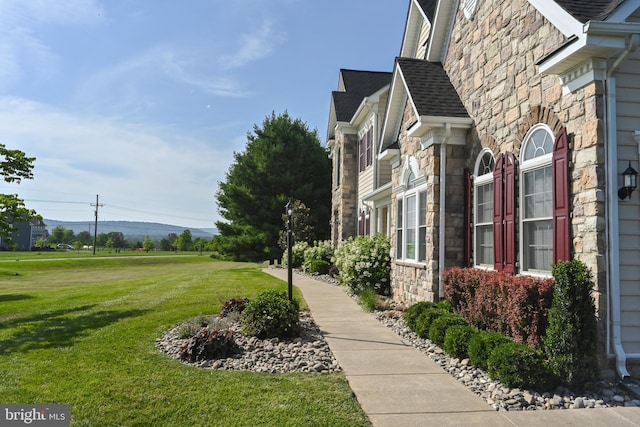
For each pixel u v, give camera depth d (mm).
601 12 5133
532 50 6480
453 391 4836
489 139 7699
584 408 4359
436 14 9805
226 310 8680
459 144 8688
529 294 5336
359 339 7184
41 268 35281
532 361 4758
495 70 7562
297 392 4656
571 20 5098
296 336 7266
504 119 7219
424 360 6020
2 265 34031
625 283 5043
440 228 8555
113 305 10117
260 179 33562
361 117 18688
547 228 6098
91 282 22281
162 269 36031
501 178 7145
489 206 7828
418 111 8508
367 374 5414
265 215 33125
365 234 18078
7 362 5766
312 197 33344
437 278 8531
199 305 9883
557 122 5758
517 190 6742
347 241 17078
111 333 7250
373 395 4703
